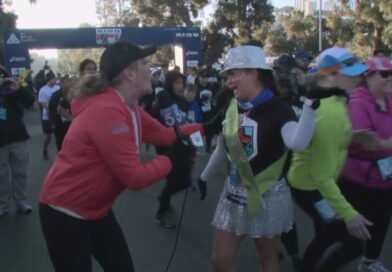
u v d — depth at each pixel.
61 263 2.68
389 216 3.89
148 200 6.96
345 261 3.57
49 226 2.65
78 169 2.59
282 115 2.89
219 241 3.14
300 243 5.05
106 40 25.86
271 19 39.47
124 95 2.68
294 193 3.48
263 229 2.99
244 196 3.02
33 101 6.36
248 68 2.92
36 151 11.89
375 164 3.61
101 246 2.89
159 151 4.54
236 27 39.09
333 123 2.99
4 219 6.18
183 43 26.52
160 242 5.27
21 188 6.38
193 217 6.10
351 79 3.01
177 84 6.68
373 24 34.75
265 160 2.93
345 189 3.71
